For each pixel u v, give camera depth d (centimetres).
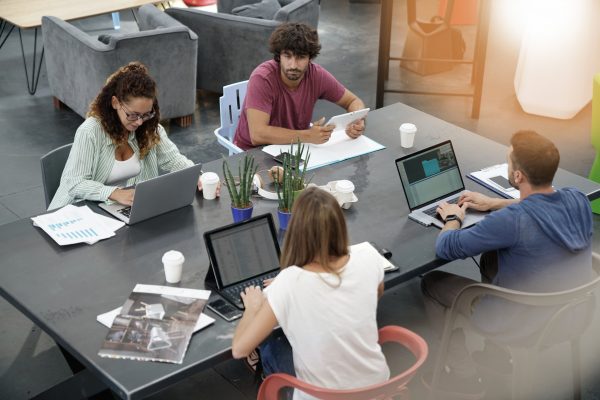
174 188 319
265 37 614
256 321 236
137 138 354
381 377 247
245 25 615
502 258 301
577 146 566
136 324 257
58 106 617
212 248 278
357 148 391
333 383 238
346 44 762
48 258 294
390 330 262
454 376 329
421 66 692
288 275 234
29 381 340
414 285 409
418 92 612
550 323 282
